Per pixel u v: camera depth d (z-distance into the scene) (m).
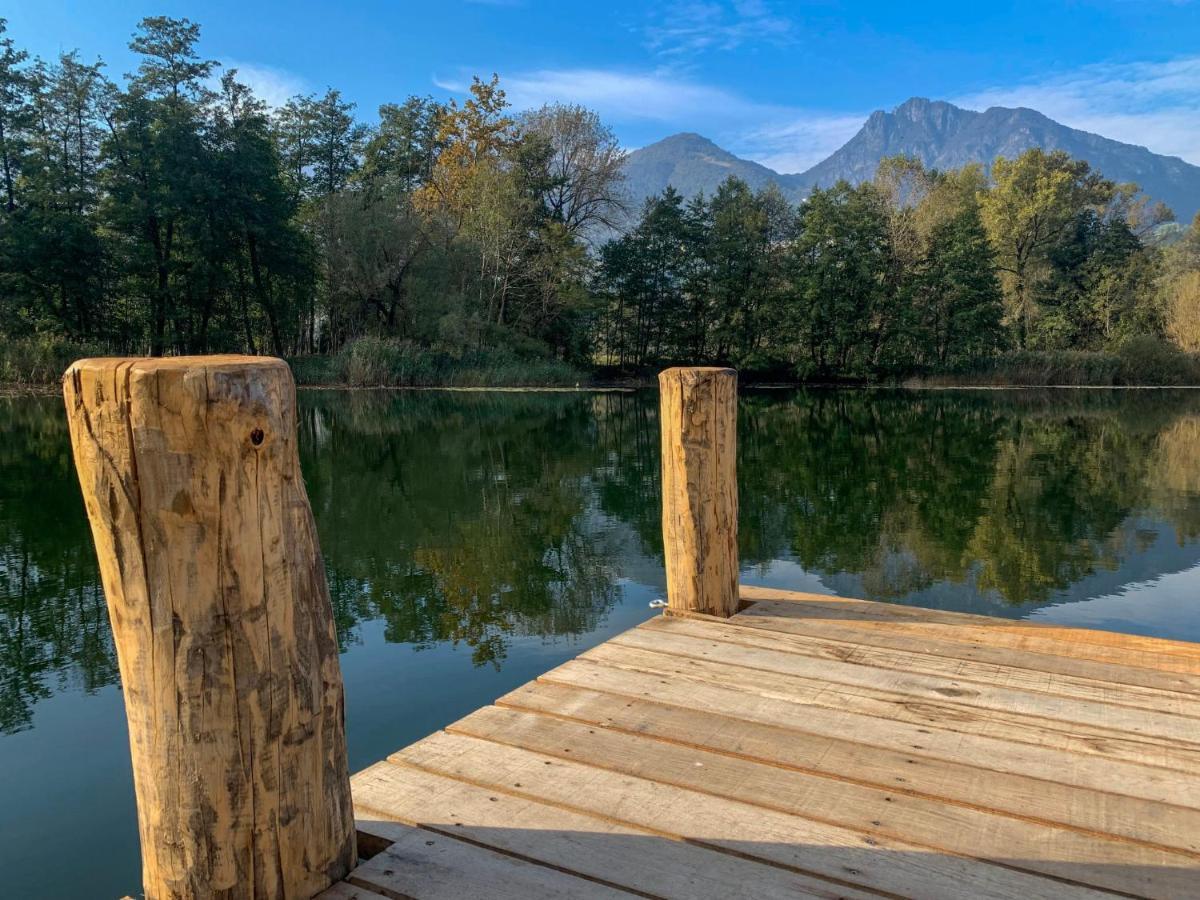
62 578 5.06
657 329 33.59
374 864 1.56
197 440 1.21
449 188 29.89
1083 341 36.12
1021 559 5.56
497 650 3.87
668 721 2.23
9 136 24.25
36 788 2.69
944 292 31.25
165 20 24.22
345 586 4.88
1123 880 1.50
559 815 1.75
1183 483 8.55
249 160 25.05
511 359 26.42
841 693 2.41
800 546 5.95
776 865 1.56
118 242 24.38
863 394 25.41
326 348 30.14
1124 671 2.55
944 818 1.73
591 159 30.89
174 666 1.26
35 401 18.92
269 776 1.34
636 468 9.62
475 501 7.63
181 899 1.33
